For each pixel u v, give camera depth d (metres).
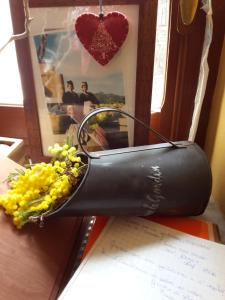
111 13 0.55
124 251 0.47
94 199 0.46
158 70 0.68
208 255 0.45
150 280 0.41
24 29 0.58
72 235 0.50
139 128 0.66
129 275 0.42
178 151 0.52
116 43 0.57
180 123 0.73
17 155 0.69
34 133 0.69
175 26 0.63
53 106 0.66
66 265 0.46
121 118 0.65
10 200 0.48
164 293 0.40
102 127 0.67
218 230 0.53
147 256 0.46
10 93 0.75
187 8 0.57
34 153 0.72
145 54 0.58
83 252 0.48
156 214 0.52
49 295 0.40
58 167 0.50
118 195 0.46
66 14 0.56
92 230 0.52
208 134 0.74
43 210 0.47
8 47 0.67
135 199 0.47
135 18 0.56
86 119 0.50
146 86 0.61
